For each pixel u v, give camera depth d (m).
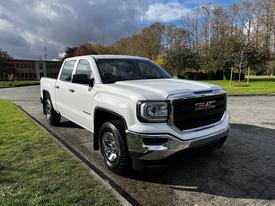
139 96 3.62
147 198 3.48
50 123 7.59
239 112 9.31
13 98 17.00
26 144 5.44
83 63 5.43
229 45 30.42
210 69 35.91
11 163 4.39
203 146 3.87
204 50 38.59
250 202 3.33
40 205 3.10
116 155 4.05
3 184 3.63
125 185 3.84
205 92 3.97
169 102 3.56
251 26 53.03
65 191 3.44
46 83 7.54
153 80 4.82
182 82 4.54
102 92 4.39
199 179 3.99
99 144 4.52
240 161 4.62
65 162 4.43
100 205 3.12
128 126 3.70
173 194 3.57
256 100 12.68
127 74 5.11
